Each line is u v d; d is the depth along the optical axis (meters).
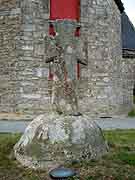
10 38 14.20
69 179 4.69
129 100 19.12
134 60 19.36
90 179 5.36
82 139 6.20
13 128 10.99
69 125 6.29
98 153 6.32
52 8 14.55
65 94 6.70
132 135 9.38
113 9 16.75
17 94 13.93
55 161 5.96
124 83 18.52
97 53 15.43
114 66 16.73
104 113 15.55
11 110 13.98
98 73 15.43
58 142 6.10
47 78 14.20
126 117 16.17
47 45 13.98
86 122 6.51
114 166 5.94
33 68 14.10
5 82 14.20
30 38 14.12
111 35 16.38
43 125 6.36
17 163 6.21
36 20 14.22
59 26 6.94
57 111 6.64
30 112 13.95
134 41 21.69
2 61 14.33
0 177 5.56
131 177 5.48
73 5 14.88
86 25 15.03
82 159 6.05
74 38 6.98
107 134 9.41
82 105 14.77
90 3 15.23
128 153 6.79
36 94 14.09
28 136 6.42
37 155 6.04
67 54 6.83
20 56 14.01
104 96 15.60
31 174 5.69
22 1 14.09
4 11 14.35
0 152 6.78
